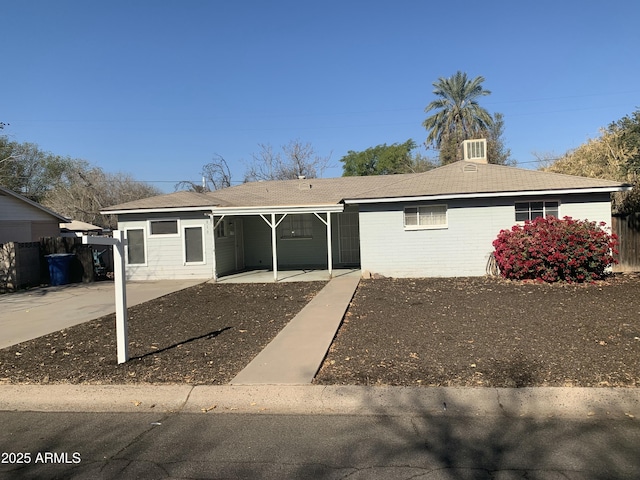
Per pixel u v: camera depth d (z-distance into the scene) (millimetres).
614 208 18375
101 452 3811
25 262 15422
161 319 9242
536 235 12719
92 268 16453
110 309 10664
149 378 5465
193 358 6270
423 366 5602
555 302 9578
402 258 15008
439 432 4008
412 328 7637
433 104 42719
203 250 16328
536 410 4398
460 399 4578
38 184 39469
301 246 19000
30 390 5184
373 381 5129
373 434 4012
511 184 14633
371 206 15125
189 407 4746
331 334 7309
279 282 14508
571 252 12273
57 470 3525
